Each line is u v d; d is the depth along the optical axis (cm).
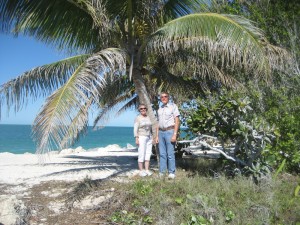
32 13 596
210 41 550
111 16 614
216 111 532
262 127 511
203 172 571
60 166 758
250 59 539
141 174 554
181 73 759
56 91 472
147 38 602
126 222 384
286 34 725
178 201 407
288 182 477
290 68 677
